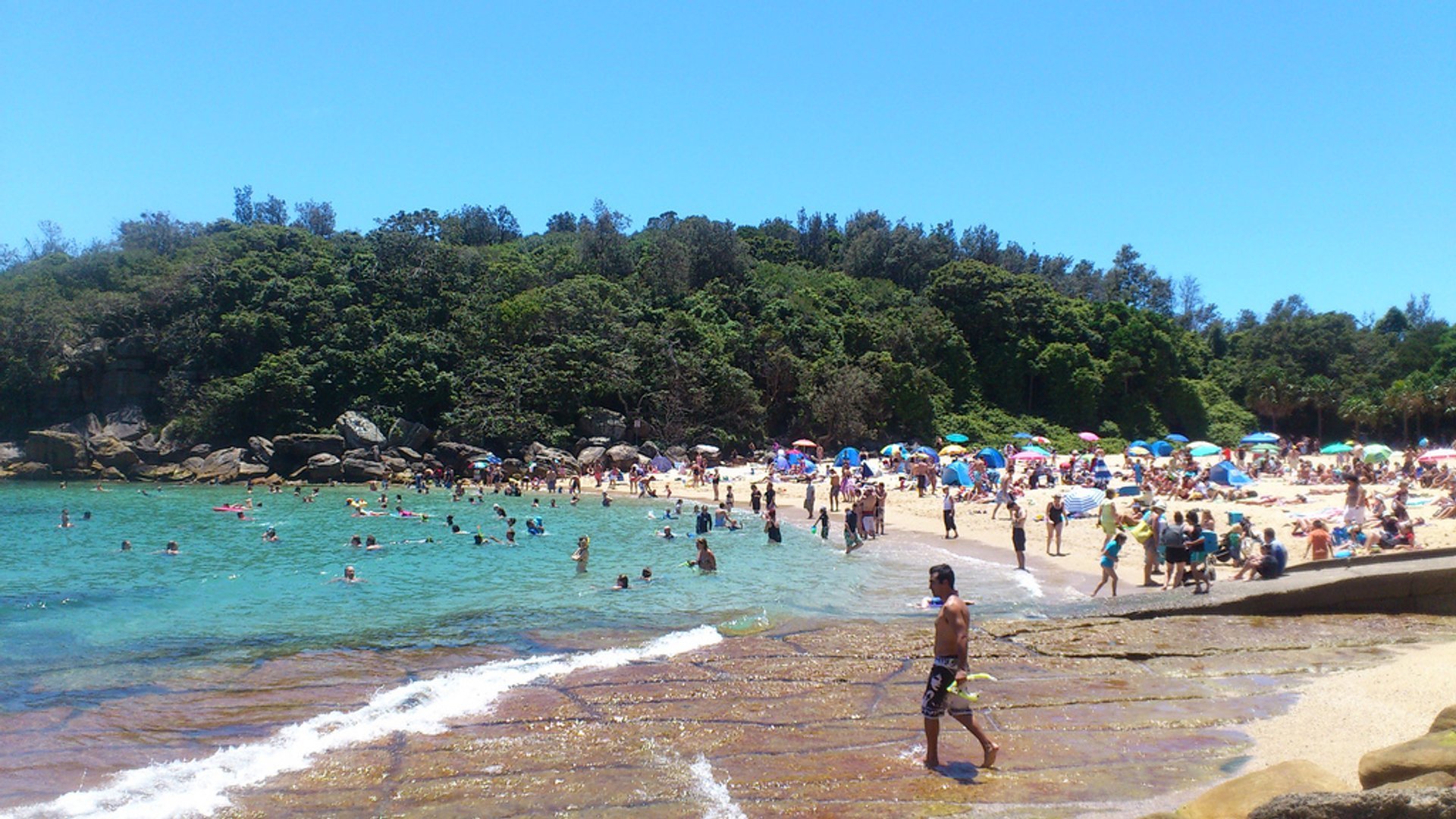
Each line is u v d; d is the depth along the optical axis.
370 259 75.62
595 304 72.38
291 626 17.22
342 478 56.44
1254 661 13.05
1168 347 90.75
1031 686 11.97
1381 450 42.59
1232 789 7.42
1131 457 63.72
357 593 21.05
